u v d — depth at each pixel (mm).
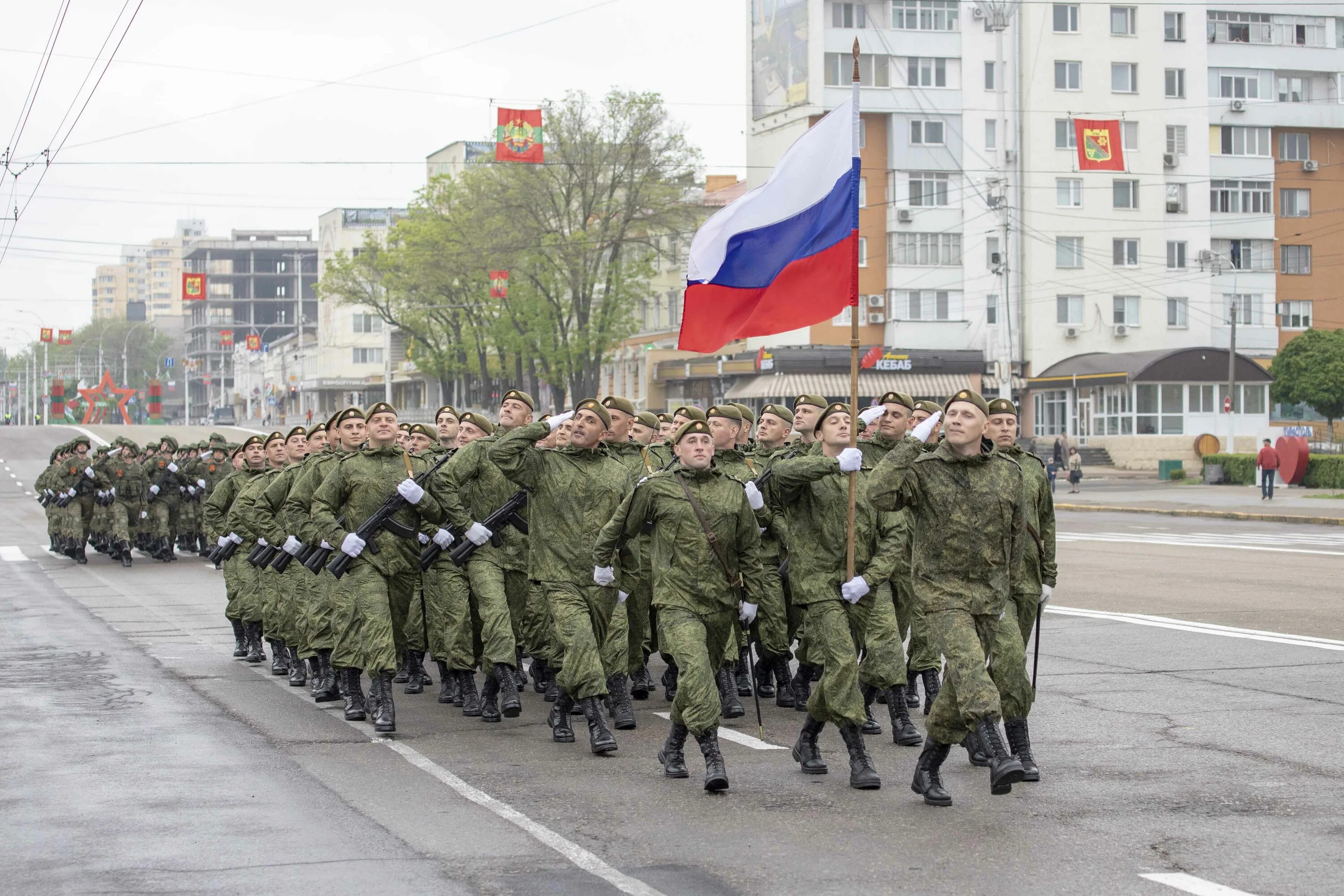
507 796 7434
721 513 7840
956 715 7000
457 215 59594
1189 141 62438
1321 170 66000
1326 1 65188
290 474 11438
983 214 59781
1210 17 64250
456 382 82250
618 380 74188
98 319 188750
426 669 12820
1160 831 6605
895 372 58719
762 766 8180
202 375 175750
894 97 58594
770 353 58094
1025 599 8422
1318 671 11320
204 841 6535
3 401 181125
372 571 9664
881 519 8758
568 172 54625
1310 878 5840
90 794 7512
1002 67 57875
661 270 68312
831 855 6227
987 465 7090
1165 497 42219
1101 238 61281
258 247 183000
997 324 57656
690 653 7605
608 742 8523
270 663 12852
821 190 9344
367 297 67938
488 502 10508
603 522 8836
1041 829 6656
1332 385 56938
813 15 57281
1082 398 58344
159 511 24844
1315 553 23484
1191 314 62656
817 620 7949
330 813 7086
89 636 14789
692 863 6125
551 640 9523
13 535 32062
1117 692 10477
